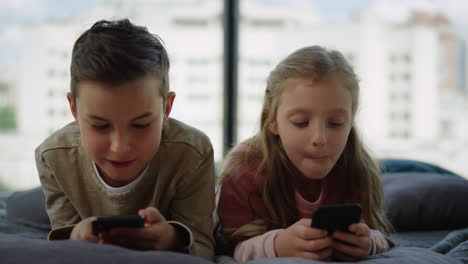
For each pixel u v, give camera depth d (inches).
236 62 107.8
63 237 32.9
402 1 127.3
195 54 114.4
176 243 32.8
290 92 35.7
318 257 32.2
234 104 107.8
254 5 114.6
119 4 112.8
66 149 37.2
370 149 44.7
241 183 39.8
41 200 52.9
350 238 32.3
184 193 38.4
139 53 30.1
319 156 35.3
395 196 52.9
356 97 37.8
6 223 47.9
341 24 120.6
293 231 33.3
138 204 37.8
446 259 34.0
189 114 114.7
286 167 39.8
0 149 105.7
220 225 42.5
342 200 42.0
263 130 40.2
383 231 43.9
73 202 38.2
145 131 30.5
